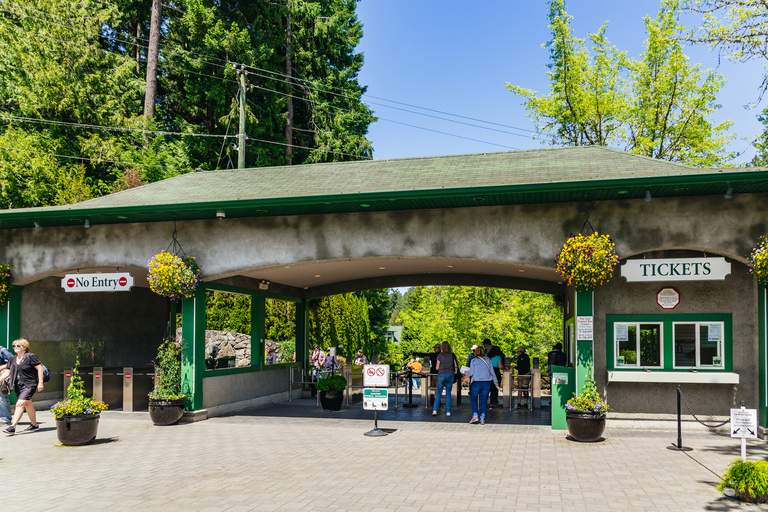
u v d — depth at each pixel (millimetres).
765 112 20625
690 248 10242
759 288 10000
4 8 25578
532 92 31766
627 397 10781
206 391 12906
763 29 15711
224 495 6676
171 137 30031
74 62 25625
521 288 16250
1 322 13602
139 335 18281
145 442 10062
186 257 12336
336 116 32656
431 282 16938
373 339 41281
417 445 9648
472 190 10016
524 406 14820
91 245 13102
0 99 25438
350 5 37219
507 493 6703
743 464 6488
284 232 12109
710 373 10344
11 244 13570
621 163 11172
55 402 15000
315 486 7047
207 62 28031
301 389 18141
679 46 28562
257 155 29172
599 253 9984
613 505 6230
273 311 17875
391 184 11445
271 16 31734
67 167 24406
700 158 30641
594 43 30625
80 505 6324
